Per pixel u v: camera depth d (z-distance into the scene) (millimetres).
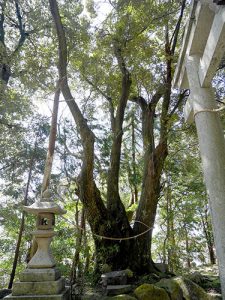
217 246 2467
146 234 6055
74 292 4477
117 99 8008
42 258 3918
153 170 6316
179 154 8969
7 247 8234
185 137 8602
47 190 4391
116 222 5965
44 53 7781
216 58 2479
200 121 2809
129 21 6781
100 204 5863
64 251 5070
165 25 7125
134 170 8805
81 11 7410
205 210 11391
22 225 7074
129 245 5918
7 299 3531
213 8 2293
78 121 5977
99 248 5727
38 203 4156
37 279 3725
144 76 7473
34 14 8195
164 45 7422
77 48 7379
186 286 4816
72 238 5273
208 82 2814
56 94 5840
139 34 6906
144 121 7453
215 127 2742
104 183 7414
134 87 8000
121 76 7672
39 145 7859
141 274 5656
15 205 7398
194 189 9008
